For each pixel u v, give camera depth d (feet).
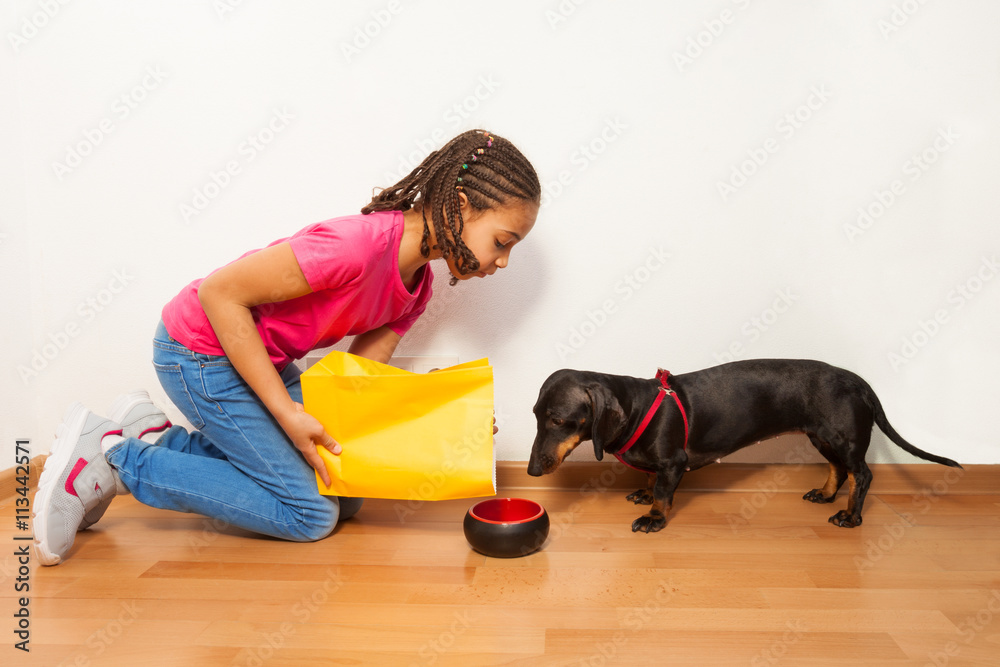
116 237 5.65
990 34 5.10
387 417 4.33
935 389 5.49
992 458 5.56
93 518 4.65
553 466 4.63
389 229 4.12
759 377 5.04
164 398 5.82
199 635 3.32
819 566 4.15
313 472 4.54
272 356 4.47
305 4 5.31
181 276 5.66
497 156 4.06
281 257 3.91
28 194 5.62
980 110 5.16
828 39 5.16
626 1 5.17
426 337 5.63
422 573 4.07
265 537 4.69
